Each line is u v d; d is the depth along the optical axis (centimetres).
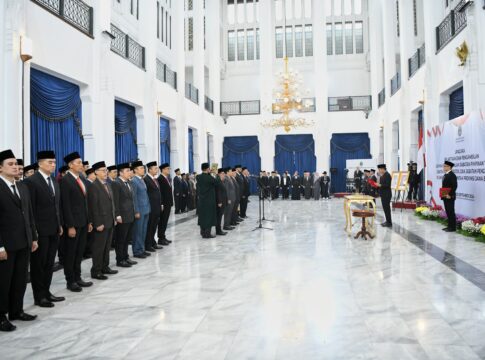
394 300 377
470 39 873
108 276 486
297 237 763
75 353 275
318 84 2008
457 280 439
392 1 1725
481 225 694
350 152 2067
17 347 286
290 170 2111
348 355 265
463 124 806
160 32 1841
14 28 610
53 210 388
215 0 2088
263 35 2030
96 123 877
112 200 493
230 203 888
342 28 2347
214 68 2083
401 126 1445
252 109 2317
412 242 675
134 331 312
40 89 718
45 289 386
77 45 810
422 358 259
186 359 263
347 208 827
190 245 691
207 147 2003
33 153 702
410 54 1423
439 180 953
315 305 367
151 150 1204
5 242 323
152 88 1208
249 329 312
